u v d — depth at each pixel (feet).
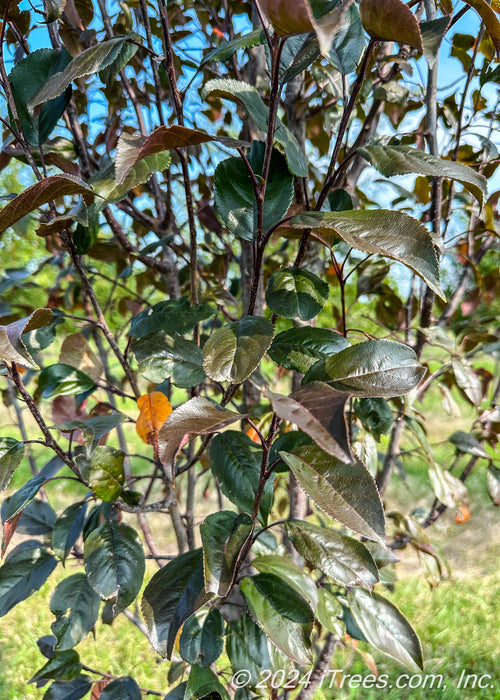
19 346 0.70
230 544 0.99
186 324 1.21
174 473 1.40
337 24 0.56
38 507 1.57
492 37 0.84
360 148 0.89
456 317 2.19
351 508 0.74
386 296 2.09
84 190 0.82
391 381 0.83
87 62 0.90
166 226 1.74
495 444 2.11
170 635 1.00
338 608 1.38
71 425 1.14
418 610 3.67
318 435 0.58
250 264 1.76
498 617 3.54
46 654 1.90
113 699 1.54
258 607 1.09
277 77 0.81
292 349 1.00
